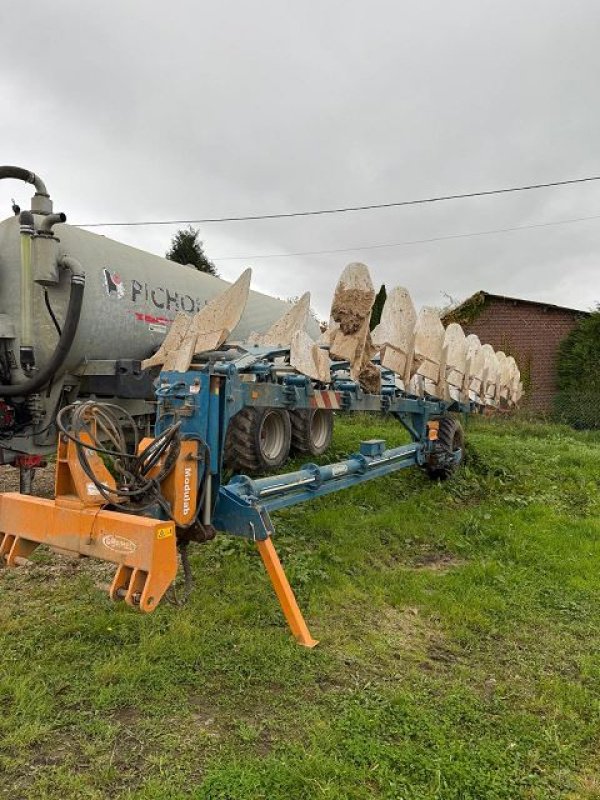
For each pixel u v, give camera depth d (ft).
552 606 13.93
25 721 8.73
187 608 12.48
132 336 23.34
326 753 8.26
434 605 13.61
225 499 11.78
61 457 10.12
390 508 21.29
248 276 14.79
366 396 19.06
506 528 19.84
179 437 10.77
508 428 54.60
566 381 69.15
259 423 22.48
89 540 9.58
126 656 10.57
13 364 20.34
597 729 9.16
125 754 8.17
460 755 8.27
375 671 10.66
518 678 10.66
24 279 19.02
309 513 19.72
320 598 13.58
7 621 11.97
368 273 16.30
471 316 73.97
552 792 7.76
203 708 9.32
